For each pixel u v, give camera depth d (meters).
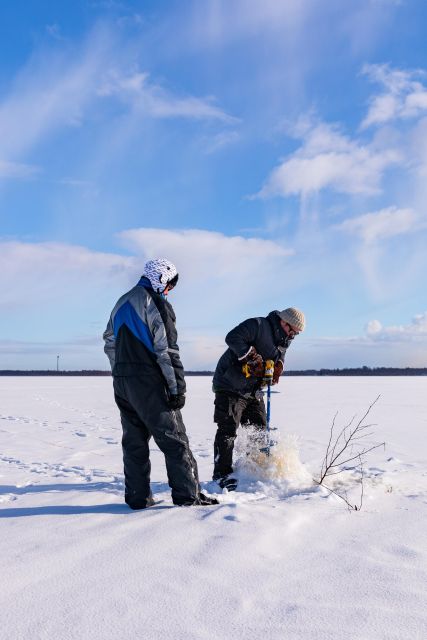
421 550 2.27
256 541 2.31
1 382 42.91
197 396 19.31
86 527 2.54
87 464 5.34
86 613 1.60
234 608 1.65
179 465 3.11
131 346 3.09
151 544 2.24
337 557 2.16
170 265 3.23
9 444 6.93
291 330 4.14
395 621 1.57
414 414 11.19
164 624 1.54
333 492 3.51
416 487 3.86
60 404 15.83
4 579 1.86
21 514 2.92
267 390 4.36
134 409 3.11
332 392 20.86
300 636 1.47
